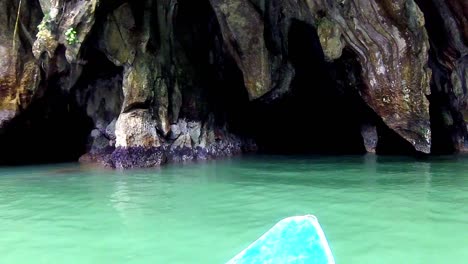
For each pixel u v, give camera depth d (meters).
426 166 9.88
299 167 10.23
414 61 10.44
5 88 11.30
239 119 14.53
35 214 5.89
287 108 14.68
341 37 10.70
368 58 10.85
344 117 14.69
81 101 12.55
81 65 11.34
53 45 10.28
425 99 10.65
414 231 4.84
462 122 12.94
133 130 10.92
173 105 11.98
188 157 11.93
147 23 11.31
